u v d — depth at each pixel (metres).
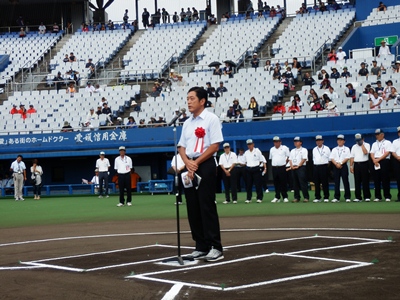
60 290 6.67
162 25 44.16
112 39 43.12
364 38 38.16
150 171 31.72
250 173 21.06
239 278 6.98
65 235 12.77
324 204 19.02
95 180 31.16
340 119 27.89
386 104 28.81
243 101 32.12
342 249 8.91
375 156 19.56
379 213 15.31
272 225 13.20
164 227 13.79
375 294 5.95
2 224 16.44
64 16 48.41
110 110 33.31
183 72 38.28
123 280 7.10
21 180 28.53
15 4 47.59
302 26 40.06
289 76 33.38
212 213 8.40
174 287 6.55
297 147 20.48
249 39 40.00
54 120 34.03
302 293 6.10
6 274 7.86
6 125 34.03
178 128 29.97
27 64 41.53
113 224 15.17
